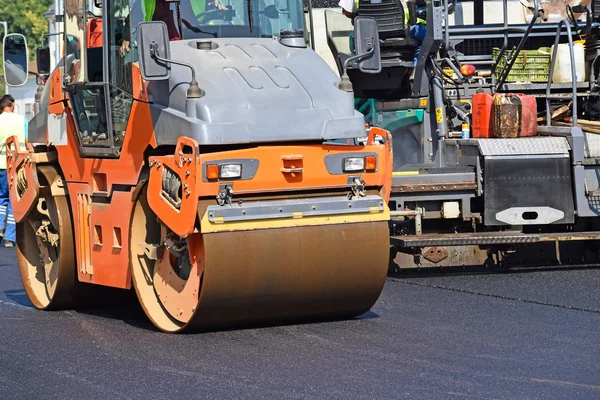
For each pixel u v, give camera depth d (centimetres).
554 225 2078
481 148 1955
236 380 1190
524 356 1284
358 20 1501
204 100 1396
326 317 1530
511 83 2217
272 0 1606
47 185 1750
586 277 1903
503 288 1797
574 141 1959
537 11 2097
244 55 1517
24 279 1786
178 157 1383
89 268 1633
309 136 1424
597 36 2239
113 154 1554
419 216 1945
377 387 1144
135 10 1517
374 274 1482
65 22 1700
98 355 1348
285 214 1419
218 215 1376
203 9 1573
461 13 2427
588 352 1302
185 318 1445
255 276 1408
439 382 1162
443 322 1504
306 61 1528
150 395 1141
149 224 1523
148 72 1394
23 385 1203
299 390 1138
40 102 1808
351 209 1463
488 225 1964
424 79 2130
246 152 1384
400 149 2170
